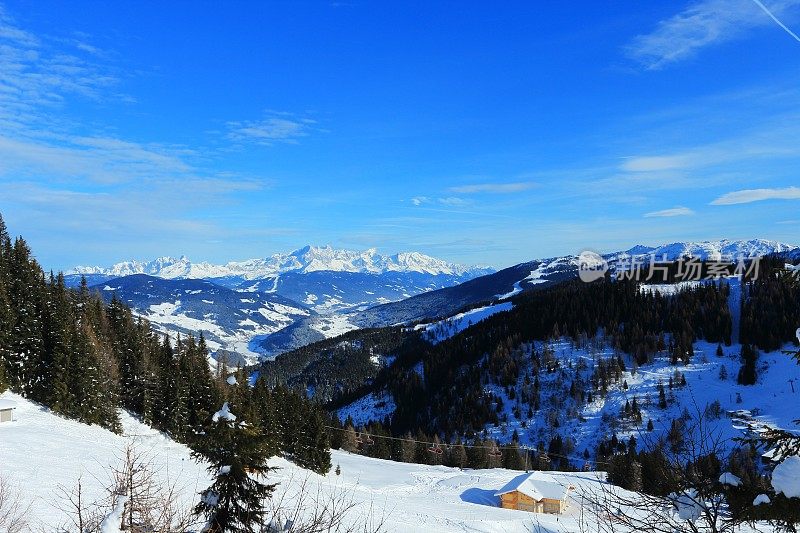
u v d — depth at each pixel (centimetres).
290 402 7112
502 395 13875
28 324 6188
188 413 6425
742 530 620
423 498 6044
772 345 13075
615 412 12056
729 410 10869
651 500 636
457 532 3709
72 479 3181
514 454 10212
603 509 650
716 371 12838
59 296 7962
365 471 7869
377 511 3978
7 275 7994
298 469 4141
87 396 5903
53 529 1597
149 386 7038
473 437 12256
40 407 5928
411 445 10319
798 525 599
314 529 788
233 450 999
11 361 6084
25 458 3716
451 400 14212
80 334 6366
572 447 11156
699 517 607
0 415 5097
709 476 614
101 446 4728
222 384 6862
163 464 3812
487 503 6209
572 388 13138
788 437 614
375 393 17575
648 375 13188
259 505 992
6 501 1950
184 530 889
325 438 6838
